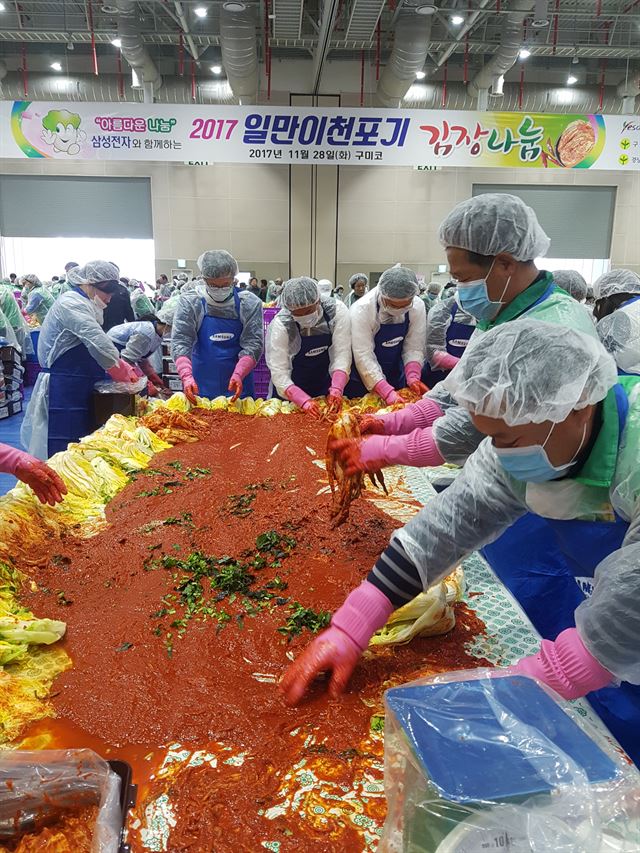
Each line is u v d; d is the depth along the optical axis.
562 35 11.31
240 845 0.91
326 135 7.18
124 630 1.40
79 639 1.37
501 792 0.71
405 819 0.76
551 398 0.97
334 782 1.02
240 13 8.88
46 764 0.92
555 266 14.68
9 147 7.12
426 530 1.25
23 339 8.30
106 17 10.88
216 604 1.51
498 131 7.28
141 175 14.11
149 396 5.43
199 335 3.99
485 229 1.57
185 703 1.18
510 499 1.25
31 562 1.67
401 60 9.98
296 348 3.69
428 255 14.51
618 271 3.47
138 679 1.25
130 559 1.71
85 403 3.64
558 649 1.03
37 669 1.27
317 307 3.41
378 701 1.21
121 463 2.44
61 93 12.28
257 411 3.52
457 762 0.75
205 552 1.76
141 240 14.52
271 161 7.21
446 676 0.94
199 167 14.03
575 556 1.30
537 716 0.84
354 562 1.71
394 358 3.85
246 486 2.29
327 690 1.23
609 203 14.37
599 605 0.97
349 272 14.56
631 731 1.41
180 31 10.18
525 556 2.28
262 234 14.37
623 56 11.45
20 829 0.89
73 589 1.57
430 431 1.71
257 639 1.38
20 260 14.52
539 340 1.01
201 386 4.08
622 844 0.70
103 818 0.88
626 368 2.38
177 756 1.07
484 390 1.00
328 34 9.58
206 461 2.64
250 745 1.09
